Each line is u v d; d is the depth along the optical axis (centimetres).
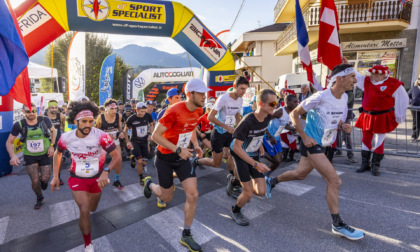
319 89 466
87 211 247
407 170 466
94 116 252
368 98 438
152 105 640
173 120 258
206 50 793
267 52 2598
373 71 415
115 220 331
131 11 679
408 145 634
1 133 557
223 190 426
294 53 1825
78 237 295
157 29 723
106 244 277
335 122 277
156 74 2064
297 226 297
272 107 271
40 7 606
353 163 532
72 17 633
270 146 418
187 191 263
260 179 300
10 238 299
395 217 303
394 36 1186
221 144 442
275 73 2608
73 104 246
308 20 1229
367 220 300
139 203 386
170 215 340
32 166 385
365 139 461
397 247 247
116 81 2948
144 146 506
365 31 1213
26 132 375
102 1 650
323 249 250
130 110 807
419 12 1142
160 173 284
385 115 423
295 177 324
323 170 268
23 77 348
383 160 538
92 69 2598
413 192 370
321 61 463
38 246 279
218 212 344
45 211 374
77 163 257
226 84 845
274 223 307
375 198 357
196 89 247
